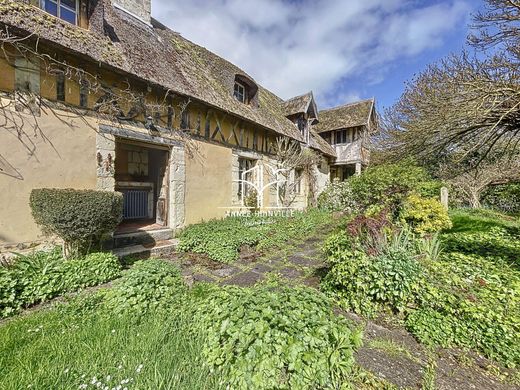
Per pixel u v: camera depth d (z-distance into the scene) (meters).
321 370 1.72
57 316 2.68
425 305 3.02
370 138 14.95
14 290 3.04
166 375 1.85
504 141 7.55
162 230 6.09
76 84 4.47
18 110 3.81
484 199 11.73
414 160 7.55
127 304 2.66
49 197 3.52
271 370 1.68
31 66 3.93
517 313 2.83
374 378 2.13
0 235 3.64
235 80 9.55
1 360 1.95
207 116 7.37
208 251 5.42
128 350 2.09
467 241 5.99
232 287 2.63
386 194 6.34
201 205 7.22
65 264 3.69
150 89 5.68
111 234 5.06
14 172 3.77
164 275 3.07
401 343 2.66
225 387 1.76
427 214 5.55
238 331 1.85
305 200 13.50
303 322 1.89
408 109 10.66
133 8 6.83
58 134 4.25
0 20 3.36
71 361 1.97
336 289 3.52
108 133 4.95
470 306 2.83
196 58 8.54
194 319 2.45
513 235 6.56
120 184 7.18
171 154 6.32
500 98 4.77
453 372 2.27
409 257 3.39
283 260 5.27
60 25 4.27
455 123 5.77
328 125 17.16
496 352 2.48
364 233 3.87
